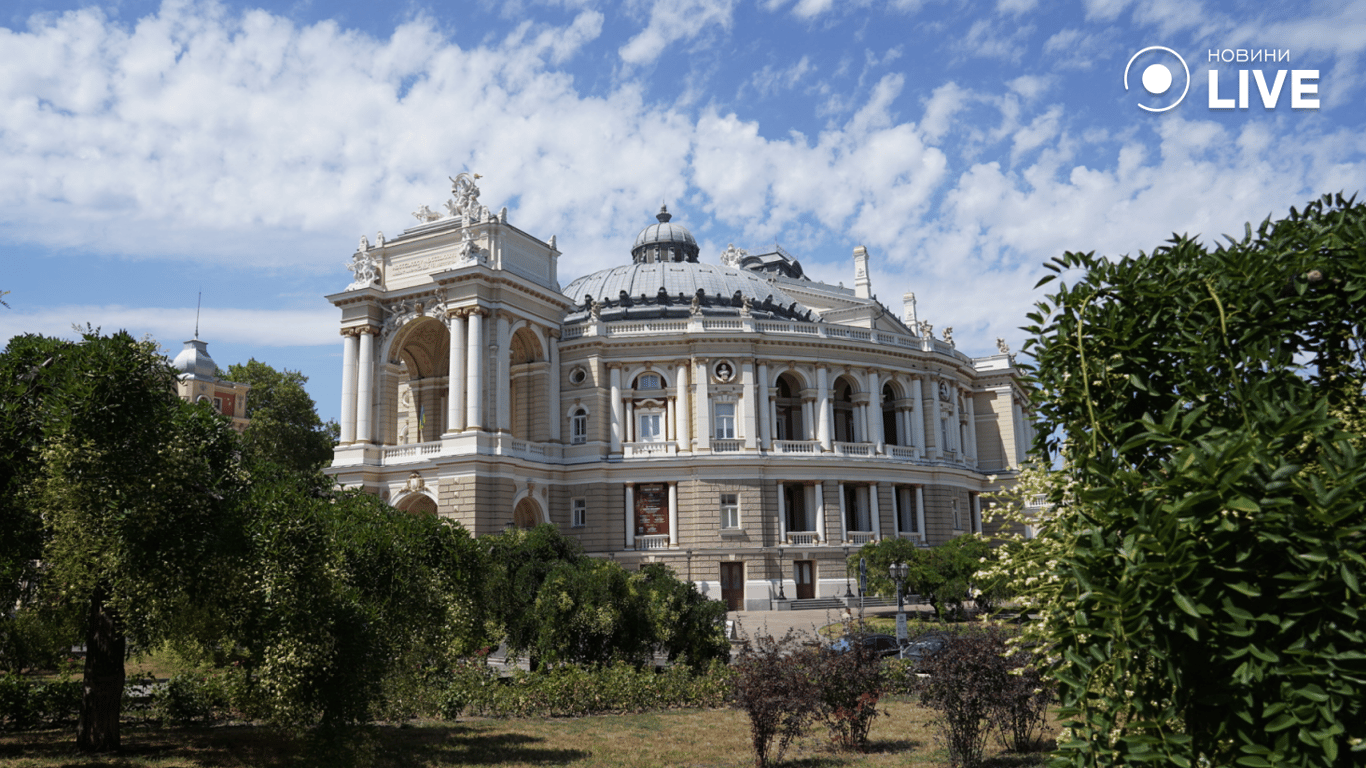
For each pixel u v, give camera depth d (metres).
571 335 79.38
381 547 23.61
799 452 77.25
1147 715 9.58
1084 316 11.70
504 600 37.28
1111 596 9.12
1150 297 11.18
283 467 26.58
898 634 43.25
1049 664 11.58
